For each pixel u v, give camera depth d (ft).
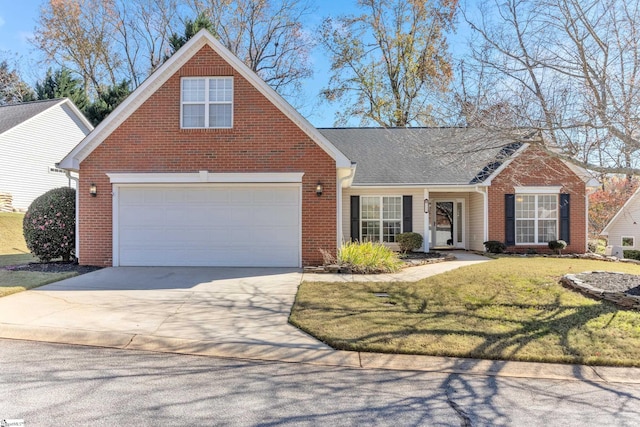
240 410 12.91
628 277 30.73
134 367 16.46
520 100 27.50
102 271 36.78
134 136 39.24
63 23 103.60
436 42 90.07
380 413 12.89
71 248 40.98
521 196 55.83
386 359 17.53
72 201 41.45
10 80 118.42
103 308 24.49
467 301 26.35
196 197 39.63
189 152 39.24
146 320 22.24
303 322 21.81
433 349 18.03
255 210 39.68
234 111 39.29
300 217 39.50
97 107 96.12
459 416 12.77
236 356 17.98
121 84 98.94
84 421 11.98
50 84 103.71
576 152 26.35
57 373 15.66
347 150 62.90
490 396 14.30
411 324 21.50
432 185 55.36
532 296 27.20
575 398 14.24
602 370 16.67
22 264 40.47
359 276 35.65
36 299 26.43
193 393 14.14
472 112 28.68
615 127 24.94
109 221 39.29
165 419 12.21
